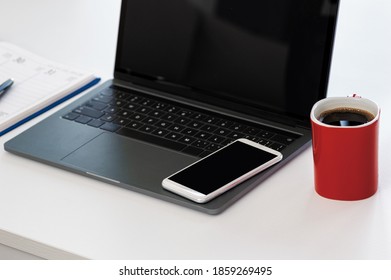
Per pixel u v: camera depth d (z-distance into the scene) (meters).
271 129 1.41
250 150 1.34
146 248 1.17
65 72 1.63
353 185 1.24
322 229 1.20
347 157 1.22
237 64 1.46
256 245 1.17
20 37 1.80
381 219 1.21
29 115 1.51
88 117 1.48
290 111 1.41
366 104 1.26
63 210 1.26
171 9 1.53
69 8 1.91
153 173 1.31
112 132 1.43
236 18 1.46
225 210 1.24
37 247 1.21
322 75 1.37
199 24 1.50
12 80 1.60
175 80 1.53
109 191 1.30
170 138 1.40
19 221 1.24
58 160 1.36
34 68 1.65
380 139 1.39
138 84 1.57
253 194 1.28
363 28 1.76
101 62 1.70
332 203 1.25
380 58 1.65
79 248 1.18
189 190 1.25
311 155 1.37
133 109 1.49
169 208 1.25
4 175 1.35
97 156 1.36
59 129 1.45
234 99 1.46
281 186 1.29
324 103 1.27
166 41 1.53
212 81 1.49
